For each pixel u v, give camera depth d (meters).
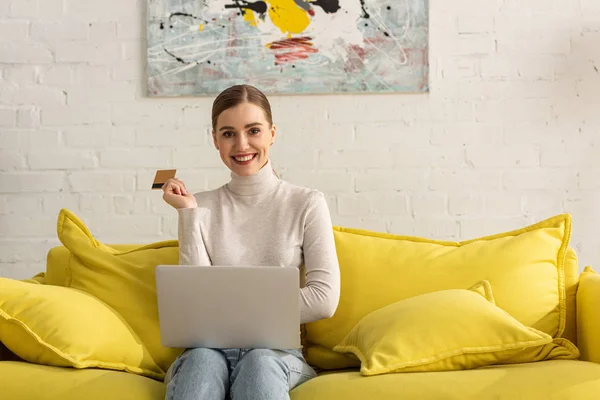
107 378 1.76
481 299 1.96
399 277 2.15
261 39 3.09
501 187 3.11
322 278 1.99
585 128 3.11
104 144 3.13
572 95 3.11
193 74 3.10
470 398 1.64
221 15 3.09
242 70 3.10
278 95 3.12
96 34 3.13
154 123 3.12
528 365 1.84
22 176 3.12
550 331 2.07
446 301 1.92
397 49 3.09
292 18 3.09
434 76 3.12
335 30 3.09
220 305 1.73
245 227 2.10
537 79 3.11
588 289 2.07
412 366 1.80
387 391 1.68
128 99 3.13
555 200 3.11
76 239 2.20
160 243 2.28
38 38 3.12
